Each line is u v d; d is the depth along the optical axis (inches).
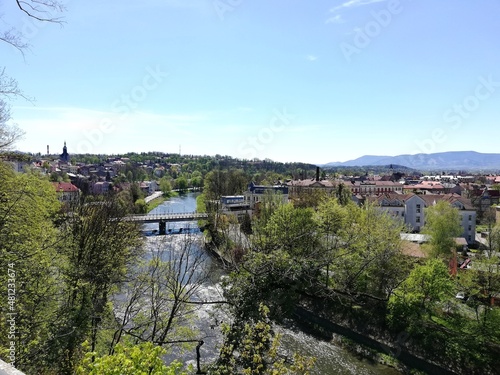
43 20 266.2
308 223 1189.1
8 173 650.2
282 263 381.4
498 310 1002.1
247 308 366.3
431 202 2731.3
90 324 596.4
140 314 709.3
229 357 353.4
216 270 842.2
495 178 5403.5
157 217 2571.4
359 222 1277.1
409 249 1566.2
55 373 470.3
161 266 777.6
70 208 1019.3
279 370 322.7
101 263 768.3
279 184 4069.9
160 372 205.9
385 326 1123.3
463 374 943.0
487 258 1192.2
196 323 905.5
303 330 1179.3
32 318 473.7
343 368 975.6
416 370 967.6
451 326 1072.8
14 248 507.5
